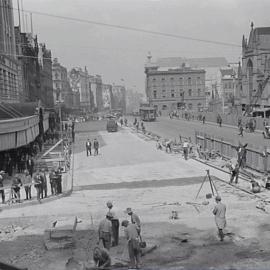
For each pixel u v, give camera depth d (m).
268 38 103.25
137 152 48.28
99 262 13.43
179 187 27.50
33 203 23.95
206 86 172.62
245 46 108.06
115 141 63.69
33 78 89.31
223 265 13.84
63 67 161.75
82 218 20.88
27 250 16.38
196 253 15.25
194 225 18.80
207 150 42.09
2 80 51.12
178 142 54.91
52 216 21.22
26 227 19.69
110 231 15.12
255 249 15.39
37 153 46.62
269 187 25.58
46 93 118.19
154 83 165.12
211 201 23.17
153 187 27.80
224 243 16.23
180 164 37.91
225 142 39.25
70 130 82.88
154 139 62.62
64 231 16.62
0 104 39.12
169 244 16.39
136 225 14.73
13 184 24.16
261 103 96.56
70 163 40.59
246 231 17.58
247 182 28.03
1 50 54.00
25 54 79.19
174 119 120.81
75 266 14.22
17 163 35.81
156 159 41.88
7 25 59.62
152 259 14.80
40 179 24.62
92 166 38.81
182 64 167.00
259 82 100.25
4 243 17.33
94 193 26.64
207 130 73.19
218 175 31.39
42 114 52.53
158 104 165.25
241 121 71.31
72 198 25.44
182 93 162.00
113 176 32.94
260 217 19.59
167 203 23.12
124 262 14.29
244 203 22.22
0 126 29.47
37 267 14.52
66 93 168.12
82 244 16.89
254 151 31.77
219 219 16.58
